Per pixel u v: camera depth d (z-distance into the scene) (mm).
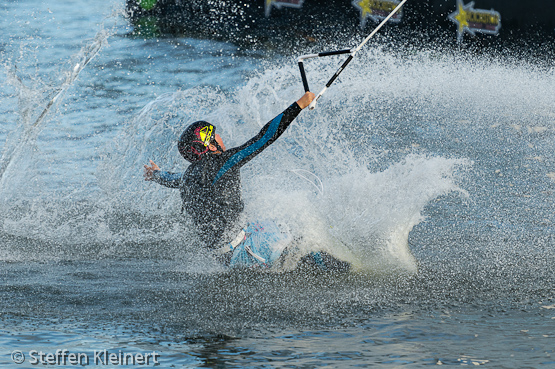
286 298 13844
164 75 47156
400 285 14836
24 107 24922
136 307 13180
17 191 23484
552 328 11719
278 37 64562
